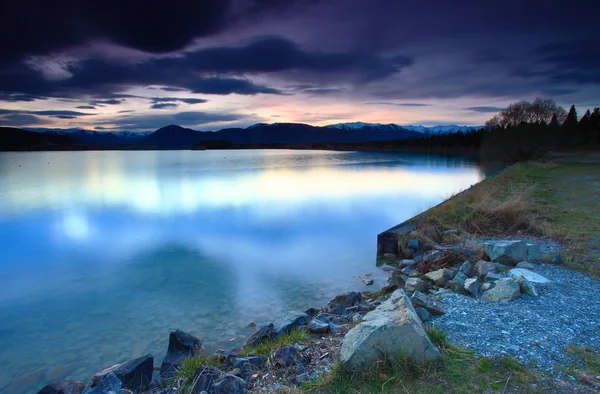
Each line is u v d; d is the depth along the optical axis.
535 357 3.77
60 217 21.25
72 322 7.68
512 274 6.52
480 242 9.80
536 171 27.64
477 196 13.98
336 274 9.94
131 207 24.11
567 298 5.40
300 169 53.53
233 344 6.22
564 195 15.71
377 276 9.53
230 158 99.50
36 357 6.25
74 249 14.33
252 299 8.48
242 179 40.31
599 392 3.19
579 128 58.50
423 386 3.33
